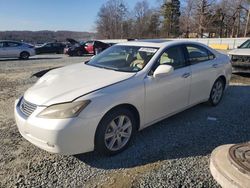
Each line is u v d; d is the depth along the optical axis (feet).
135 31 264.72
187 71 15.07
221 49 97.25
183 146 12.55
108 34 269.85
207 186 9.48
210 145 12.62
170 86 13.85
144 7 260.83
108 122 11.18
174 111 14.65
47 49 93.09
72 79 12.34
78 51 79.41
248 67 27.68
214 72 17.48
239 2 191.83
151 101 12.92
